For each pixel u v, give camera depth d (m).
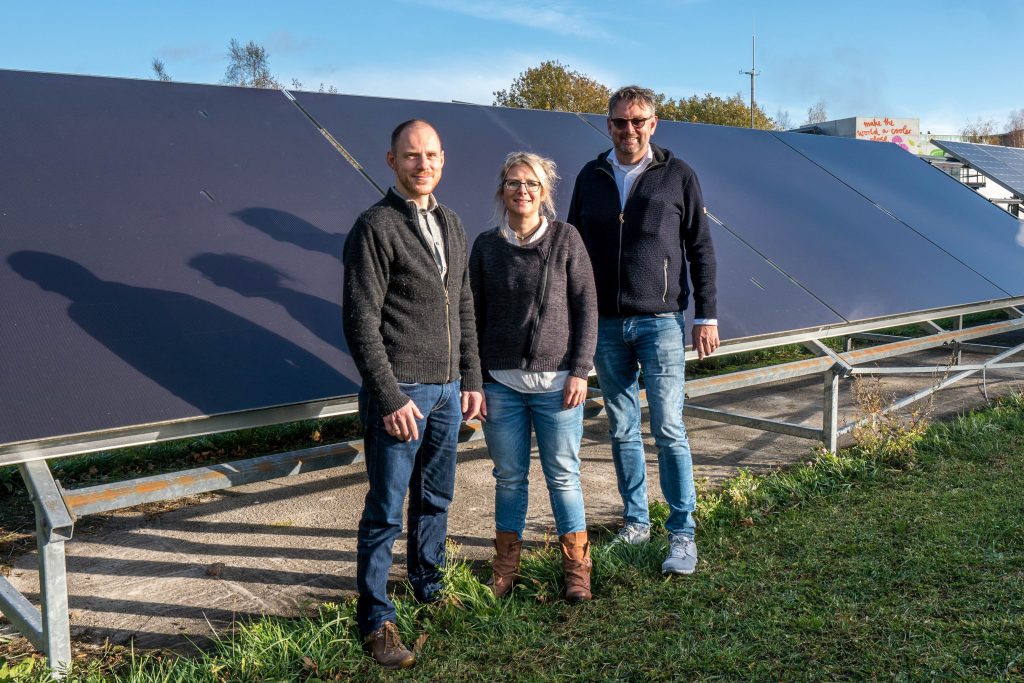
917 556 3.19
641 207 3.36
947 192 7.59
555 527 3.85
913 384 6.96
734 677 2.41
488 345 3.00
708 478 4.55
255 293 2.95
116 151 3.32
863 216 6.06
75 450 2.35
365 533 2.65
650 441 5.49
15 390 2.31
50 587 2.37
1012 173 10.41
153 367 2.54
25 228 2.79
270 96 4.19
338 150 3.96
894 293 5.09
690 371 7.82
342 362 2.87
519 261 2.93
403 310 2.58
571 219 3.62
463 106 4.95
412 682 2.44
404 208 2.55
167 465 5.07
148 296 2.75
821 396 6.78
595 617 2.82
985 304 5.78
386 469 2.58
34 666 2.60
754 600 2.90
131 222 3.01
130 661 2.67
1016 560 3.11
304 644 2.63
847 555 3.25
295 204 3.46
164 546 3.75
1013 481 4.07
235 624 2.94
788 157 6.60
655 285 3.37
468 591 2.93
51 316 2.54
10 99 3.36
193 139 3.59
